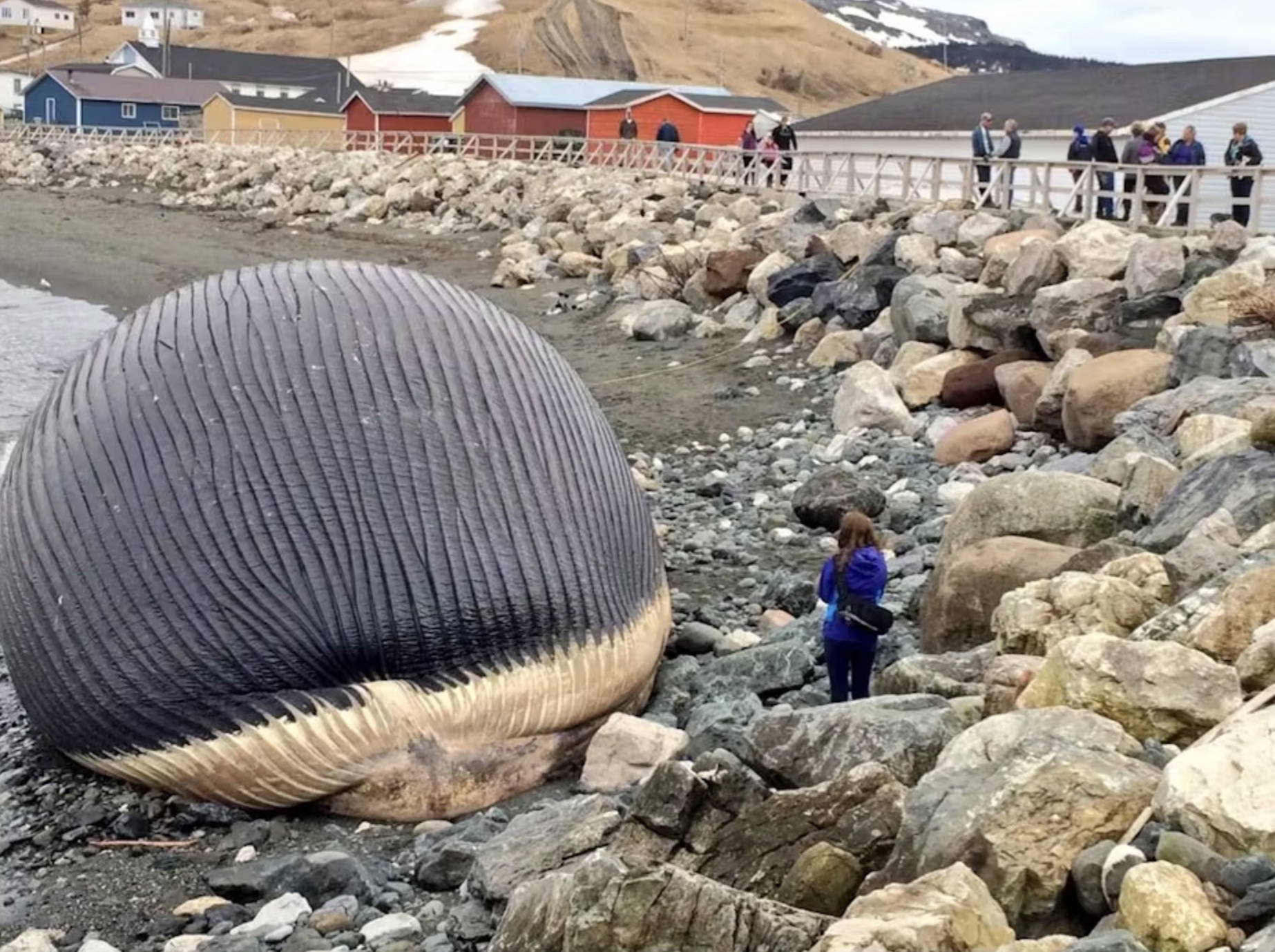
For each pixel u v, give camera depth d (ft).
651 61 394.32
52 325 102.17
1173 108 113.09
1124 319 56.75
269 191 158.71
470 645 29.07
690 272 88.48
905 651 34.19
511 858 24.39
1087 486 36.35
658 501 51.19
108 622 29.04
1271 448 35.35
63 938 25.59
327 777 28.94
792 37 451.53
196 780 29.45
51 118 271.28
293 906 25.23
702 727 30.83
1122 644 23.59
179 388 29.43
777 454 56.18
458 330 31.04
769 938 18.30
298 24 432.25
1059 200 111.55
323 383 29.45
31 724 34.19
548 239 109.09
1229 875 17.44
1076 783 19.67
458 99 208.13
